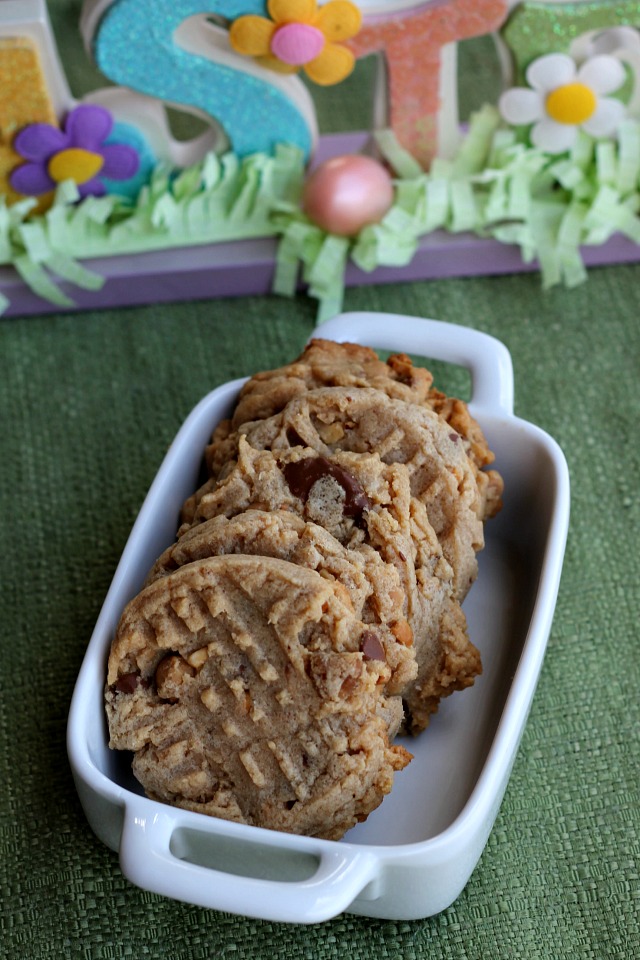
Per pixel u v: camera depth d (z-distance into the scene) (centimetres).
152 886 52
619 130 71
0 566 66
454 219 72
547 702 63
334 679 54
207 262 72
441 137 72
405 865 53
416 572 57
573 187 72
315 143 72
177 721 55
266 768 55
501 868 59
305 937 58
